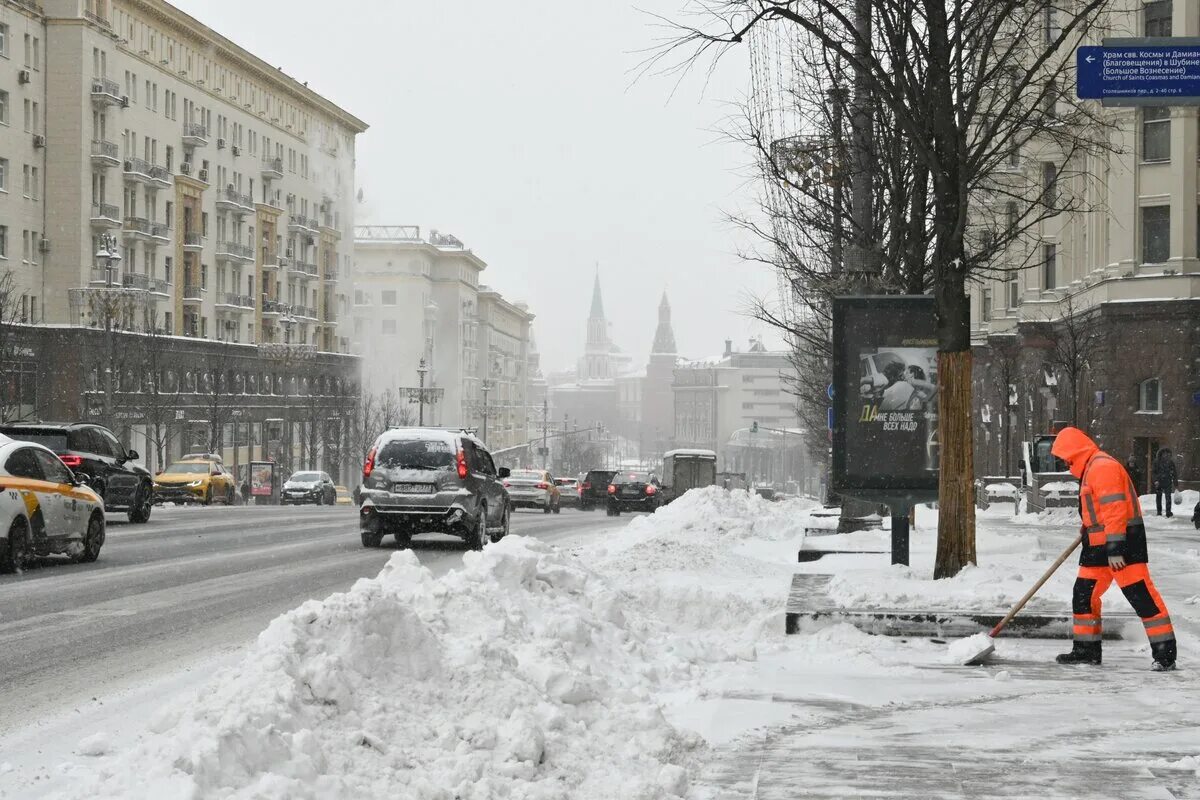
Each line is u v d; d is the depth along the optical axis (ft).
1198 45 48.01
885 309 56.13
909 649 40.42
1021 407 193.57
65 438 100.42
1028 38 62.90
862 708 30.73
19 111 244.63
